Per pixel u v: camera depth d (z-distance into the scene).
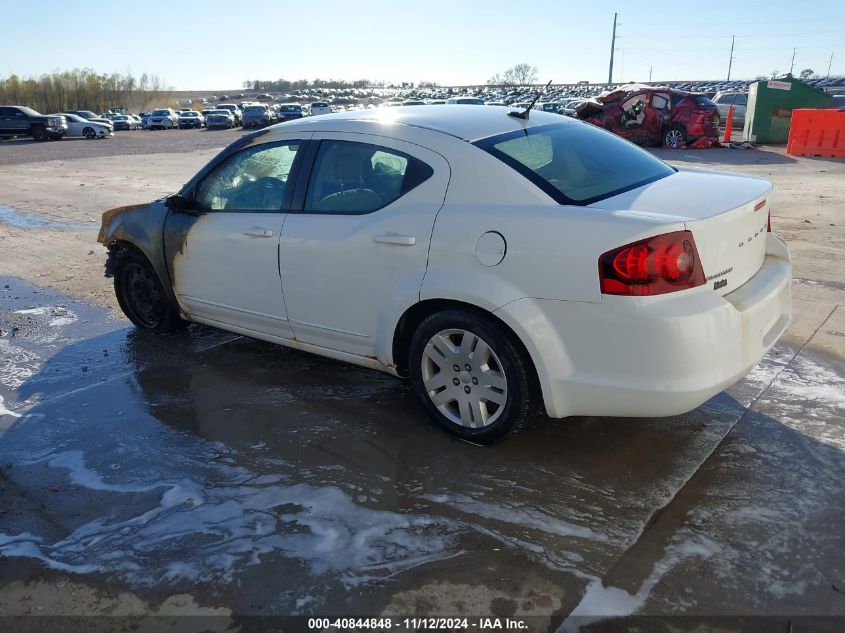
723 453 3.25
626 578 2.45
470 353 3.24
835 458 3.18
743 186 3.34
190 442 3.53
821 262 6.49
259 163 4.10
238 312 4.28
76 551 2.70
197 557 2.64
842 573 2.45
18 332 5.27
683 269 2.71
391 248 3.35
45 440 3.59
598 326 2.82
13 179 16.20
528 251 2.93
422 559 2.58
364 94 148.88
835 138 16.50
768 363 4.27
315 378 4.29
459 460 3.27
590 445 3.37
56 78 96.38
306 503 2.96
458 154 3.27
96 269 7.19
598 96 20.20
